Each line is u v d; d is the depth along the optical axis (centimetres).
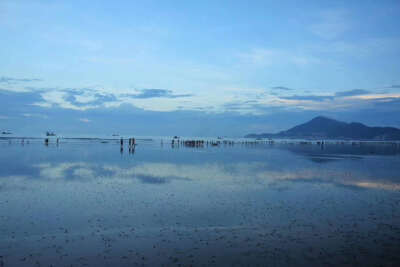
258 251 966
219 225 1237
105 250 972
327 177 2566
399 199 1727
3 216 1331
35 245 1009
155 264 873
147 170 2938
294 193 1886
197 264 873
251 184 2203
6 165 3200
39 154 4791
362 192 1928
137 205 1552
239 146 10450
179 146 9588
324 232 1152
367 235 1115
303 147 10181
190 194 1834
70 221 1273
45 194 1784
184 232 1148
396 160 4503
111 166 3234
